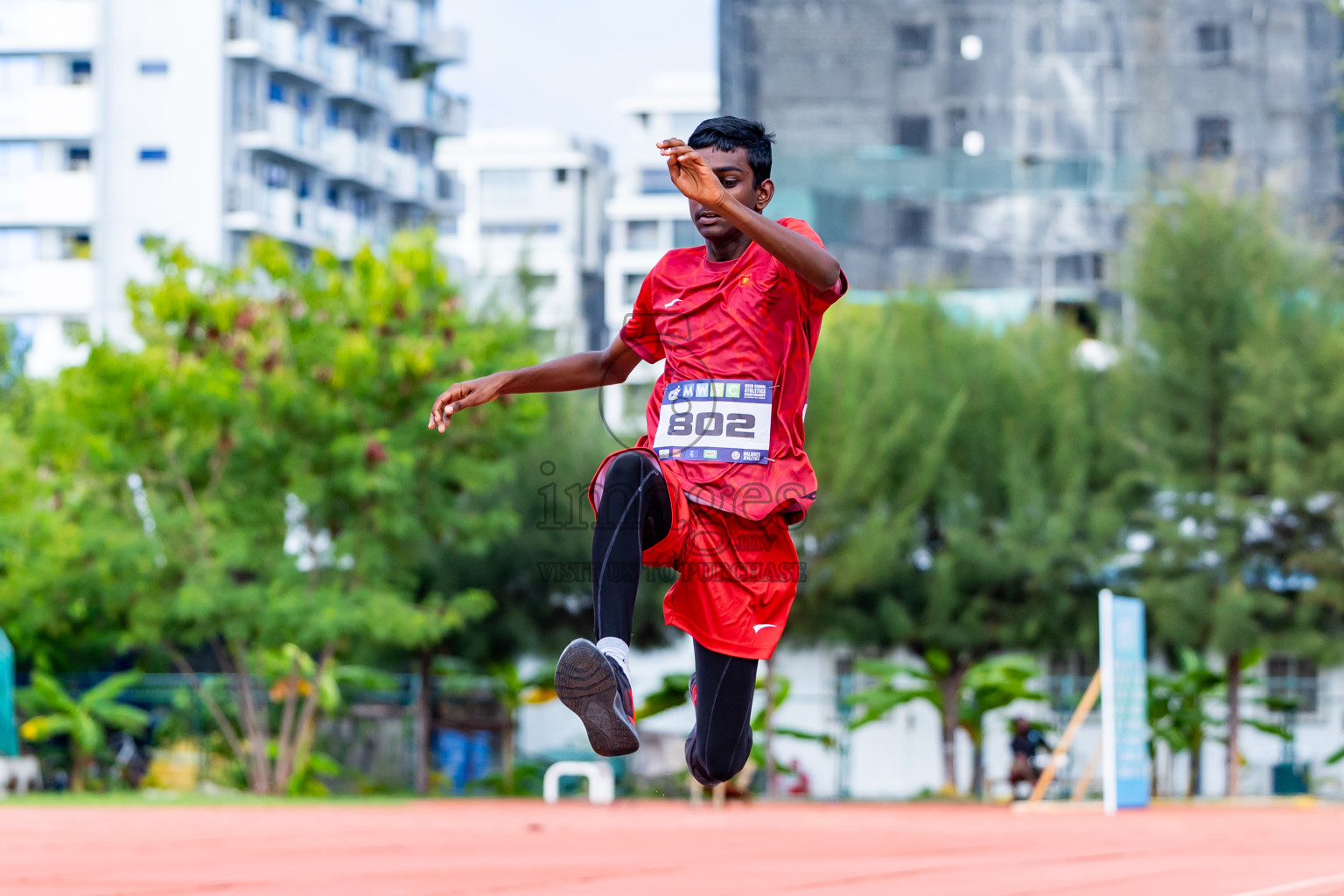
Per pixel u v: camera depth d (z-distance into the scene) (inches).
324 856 596.4
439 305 1521.9
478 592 1594.5
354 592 1499.8
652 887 437.1
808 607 1658.5
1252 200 1788.9
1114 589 1704.0
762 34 2770.7
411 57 4549.7
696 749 247.6
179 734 1733.5
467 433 1512.1
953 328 1825.8
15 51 3649.1
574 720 2321.6
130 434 1456.7
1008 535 1675.7
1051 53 2780.5
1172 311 1700.3
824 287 225.6
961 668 1774.1
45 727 1524.4
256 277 1567.4
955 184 2760.8
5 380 2522.1
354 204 4284.0
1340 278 1749.5
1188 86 2775.6
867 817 1230.3
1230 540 1633.9
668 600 241.9
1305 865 577.0
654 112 5014.8
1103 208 2741.1
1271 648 1646.2
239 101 3769.7
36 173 3651.6
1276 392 1610.5
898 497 1692.9
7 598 1476.4
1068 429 1720.0
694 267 242.4
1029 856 642.2
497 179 5034.5
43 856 581.3
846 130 2753.4
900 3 2783.0
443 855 611.5
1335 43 2773.1
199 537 1453.0
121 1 3690.9
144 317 1497.3
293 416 1461.6
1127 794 1243.8
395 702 1899.6
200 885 437.7
